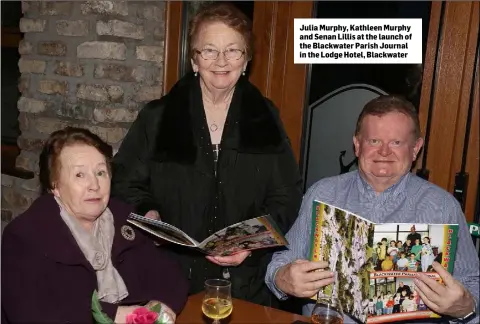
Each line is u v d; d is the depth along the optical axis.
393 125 1.49
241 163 1.73
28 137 2.63
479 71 1.96
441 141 2.05
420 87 2.08
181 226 1.74
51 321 1.26
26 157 2.65
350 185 1.64
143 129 1.77
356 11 2.16
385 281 1.28
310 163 2.33
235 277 1.74
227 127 1.73
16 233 1.32
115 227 1.50
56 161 1.34
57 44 2.47
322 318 1.28
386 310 1.29
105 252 1.42
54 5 2.46
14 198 2.71
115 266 1.47
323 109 2.28
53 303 1.29
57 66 2.48
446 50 2.01
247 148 1.72
